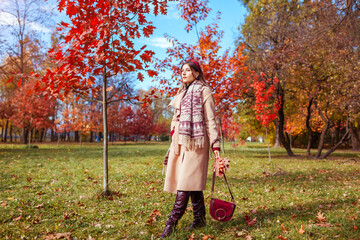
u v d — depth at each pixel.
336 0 9.18
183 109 2.68
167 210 3.67
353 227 2.80
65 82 4.41
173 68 11.15
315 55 11.63
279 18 15.59
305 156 15.67
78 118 27.97
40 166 8.75
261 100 11.96
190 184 2.60
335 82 12.12
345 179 6.44
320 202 4.04
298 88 14.73
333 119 19.91
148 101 5.15
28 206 3.73
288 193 4.85
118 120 40.06
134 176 6.79
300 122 25.56
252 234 2.67
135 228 2.94
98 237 2.71
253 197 4.59
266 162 11.38
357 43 10.62
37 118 24.30
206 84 2.83
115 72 4.43
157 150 20.00
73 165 9.19
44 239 2.63
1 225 2.95
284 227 2.84
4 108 23.70
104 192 4.51
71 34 4.02
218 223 3.06
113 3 3.94
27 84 23.30
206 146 2.70
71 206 3.82
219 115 13.44
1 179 6.02
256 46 16.17
